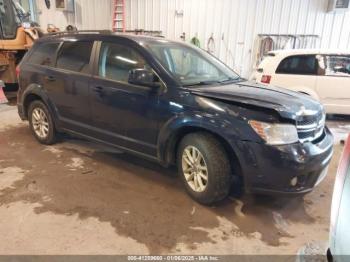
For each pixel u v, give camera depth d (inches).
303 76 224.4
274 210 107.3
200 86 113.7
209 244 88.7
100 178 127.7
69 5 380.2
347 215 49.4
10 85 300.5
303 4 335.9
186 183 112.7
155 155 118.0
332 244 54.8
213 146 101.5
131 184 123.2
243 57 360.8
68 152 155.8
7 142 169.5
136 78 109.7
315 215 105.1
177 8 359.3
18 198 109.8
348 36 340.5
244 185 99.3
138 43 122.1
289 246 88.7
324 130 113.1
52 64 150.1
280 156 91.3
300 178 96.0
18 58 293.1
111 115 127.6
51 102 151.8
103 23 389.4
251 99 99.8
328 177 135.2
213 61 144.1
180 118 105.7
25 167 136.7
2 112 239.6
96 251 84.1
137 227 95.1
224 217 102.1
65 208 104.3
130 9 371.6
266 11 342.6
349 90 222.7
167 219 100.0
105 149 160.7
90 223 96.3
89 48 135.9
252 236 93.0
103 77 128.5
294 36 343.3
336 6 321.7
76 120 144.1
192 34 364.5
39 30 300.5
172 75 113.3
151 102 113.3
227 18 351.3
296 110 97.3
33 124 167.0
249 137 93.7
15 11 281.3
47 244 86.1
